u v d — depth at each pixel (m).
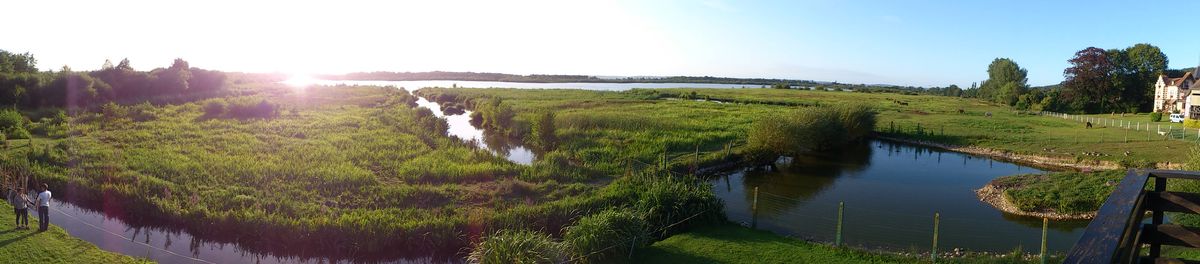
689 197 20.95
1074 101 83.69
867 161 39.69
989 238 20.77
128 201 21.27
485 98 84.62
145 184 23.25
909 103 95.50
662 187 21.44
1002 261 17.09
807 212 24.50
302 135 39.19
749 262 16.58
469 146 37.75
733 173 34.53
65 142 32.94
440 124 47.59
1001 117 69.31
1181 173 4.44
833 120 46.09
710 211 20.75
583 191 24.86
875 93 139.75
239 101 54.19
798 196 27.98
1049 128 55.34
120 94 63.69
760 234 19.89
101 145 32.88
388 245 18.42
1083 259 3.32
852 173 34.88
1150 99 82.81
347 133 40.16
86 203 22.17
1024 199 25.08
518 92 107.81
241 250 18.31
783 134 37.19
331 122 46.31
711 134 43.72
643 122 49.94
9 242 16.50
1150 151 37.66
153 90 67.19
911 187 30.47
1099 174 28.48
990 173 35.00
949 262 17.02
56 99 54.81
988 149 43.25
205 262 17.19
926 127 56.69
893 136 52.00
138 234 19.23
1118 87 81.50
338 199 22.45
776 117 39.59
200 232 19.47
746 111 67.44
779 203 26.17
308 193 23.16
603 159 33.12
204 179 24.83
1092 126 56.81
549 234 19.73
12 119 38.66
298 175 25.80
